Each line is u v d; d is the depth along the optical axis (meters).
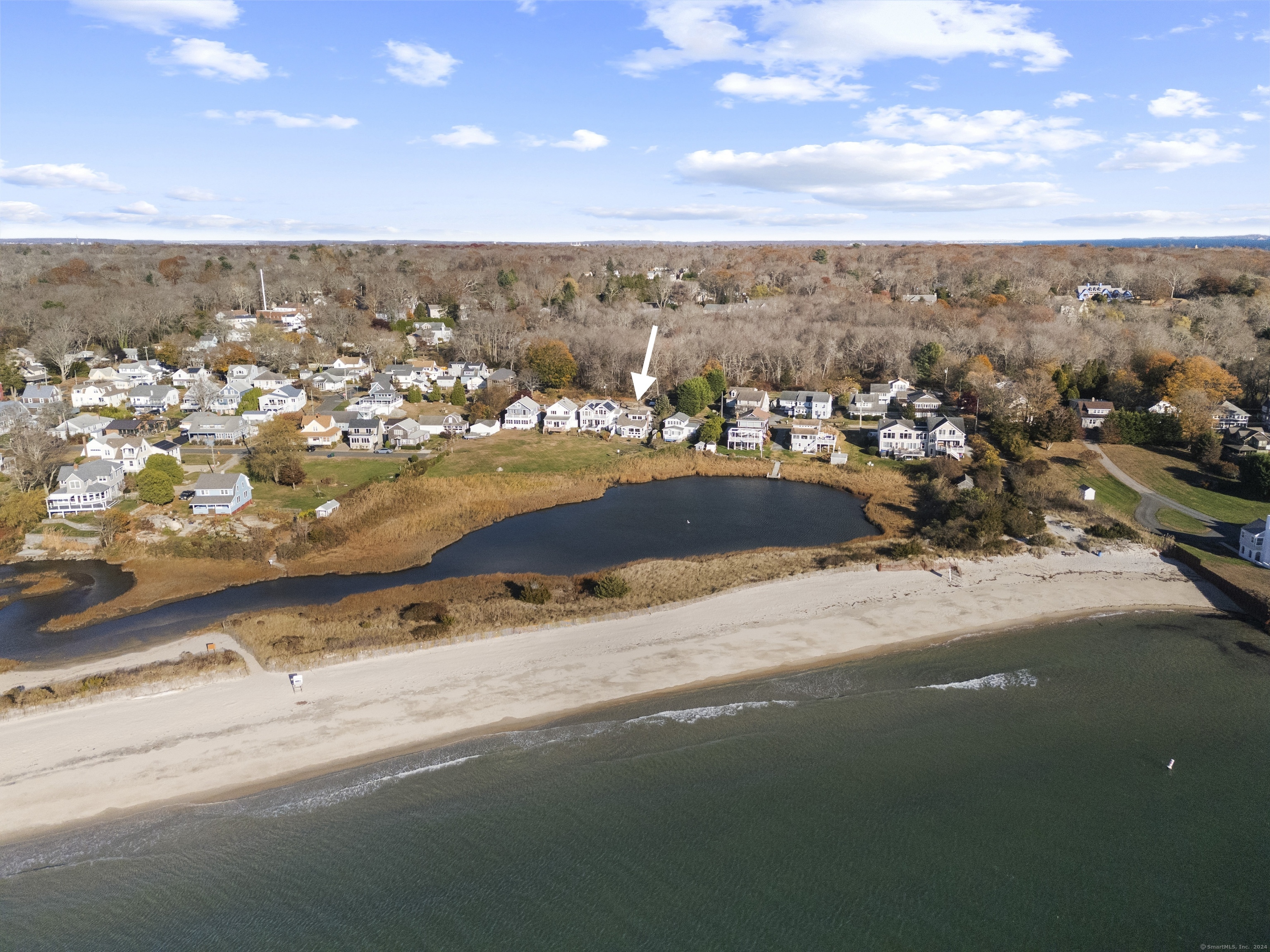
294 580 69.06
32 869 37.50
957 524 78.19
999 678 54.72
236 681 52.25
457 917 34.81
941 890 36.59
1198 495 89.75
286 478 88.44
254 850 38.78
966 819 41.19
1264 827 40.78
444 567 72.31
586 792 43.06
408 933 33.91
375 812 41.41
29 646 56.72
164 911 35.19
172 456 90.56
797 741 47.62
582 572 71.19
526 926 34.34
